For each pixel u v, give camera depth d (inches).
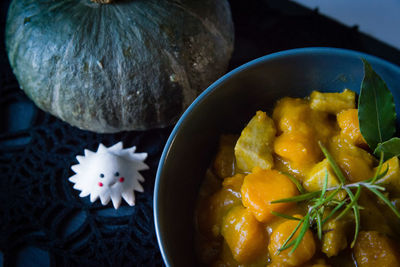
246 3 17.2
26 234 14.1
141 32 13.7
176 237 11.5
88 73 13.7
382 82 10.7
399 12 16.8
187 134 11.9
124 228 13.9
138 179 14.3
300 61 12.0
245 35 16.8
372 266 10.7
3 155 15.1
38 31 13.9
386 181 11.3
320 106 12.4
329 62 12.0
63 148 15.1
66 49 13.7
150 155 15.0
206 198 12.8
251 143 12.1
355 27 16.6
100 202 14.3
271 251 11.1
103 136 15.3
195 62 14.3
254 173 11.8
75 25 13.7
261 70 12.1
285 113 12.3
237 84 12.2
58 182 14.7
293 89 12.9
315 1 17.1
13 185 14.6
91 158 14.3
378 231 11.0
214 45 14.7
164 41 13.8
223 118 12.9
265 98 13.0
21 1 14.7
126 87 13.8
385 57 16.4
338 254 11.1
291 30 16.7
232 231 11.6
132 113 14.2
